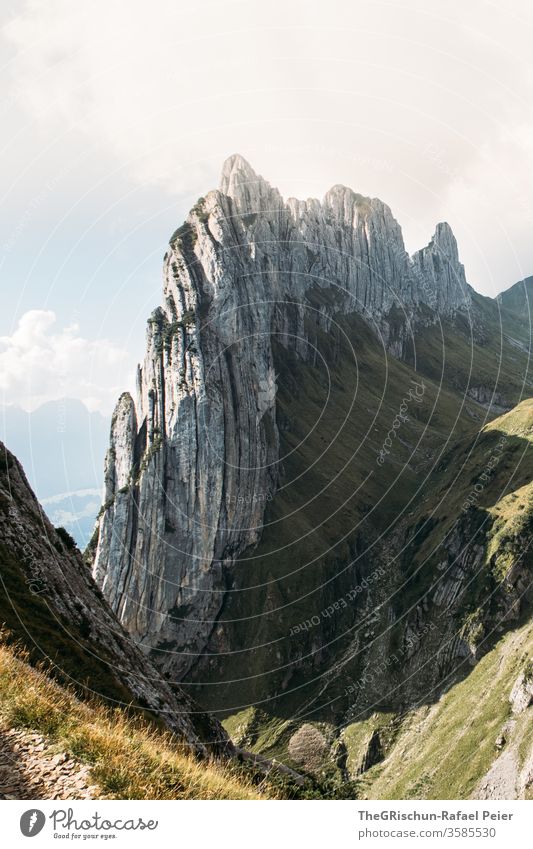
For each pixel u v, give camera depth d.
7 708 24.83
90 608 77.50
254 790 28.92
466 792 141.88
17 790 20.91
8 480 80.06
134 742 25.80
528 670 158.12
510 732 147.62
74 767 22.41
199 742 66.56
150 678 75.88
